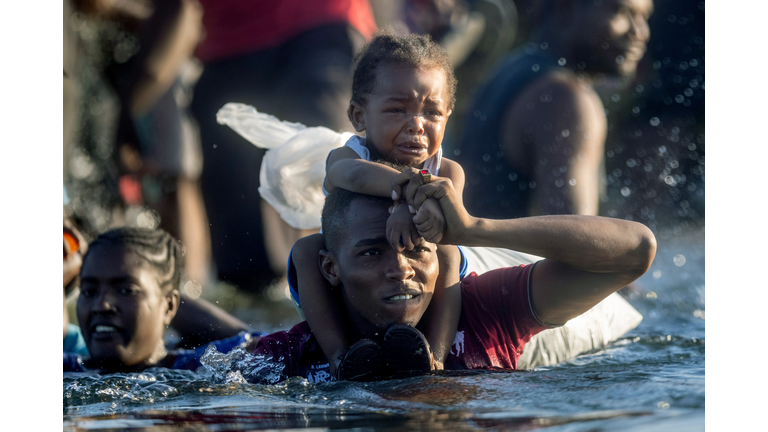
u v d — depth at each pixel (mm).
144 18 23844
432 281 8359
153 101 23594
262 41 19766
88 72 25172
